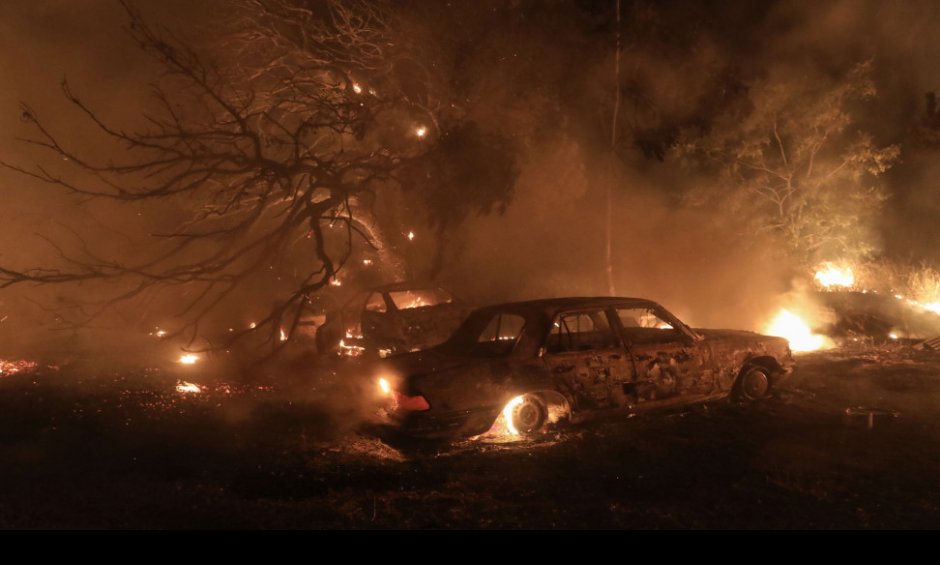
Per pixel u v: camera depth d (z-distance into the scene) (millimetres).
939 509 6148
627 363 8867
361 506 6305
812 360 12820
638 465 7391
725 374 9438
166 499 6336
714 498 6445
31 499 6211
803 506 6234
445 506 6293
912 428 8539
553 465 7434
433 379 8133
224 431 9062
